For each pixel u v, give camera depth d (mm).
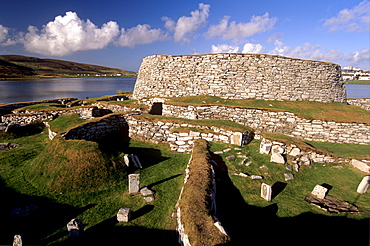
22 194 9289
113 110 22312
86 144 12047
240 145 14172
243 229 7484
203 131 15008
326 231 7461
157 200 9281
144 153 14539
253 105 19953
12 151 14516
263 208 8711
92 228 7535
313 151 13094
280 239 7043
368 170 11953
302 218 8156
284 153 13383
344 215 8375
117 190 10195
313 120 16719
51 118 20172
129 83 123625
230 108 18234
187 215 6742
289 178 11031
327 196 9836
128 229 7520
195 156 11656
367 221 8016
